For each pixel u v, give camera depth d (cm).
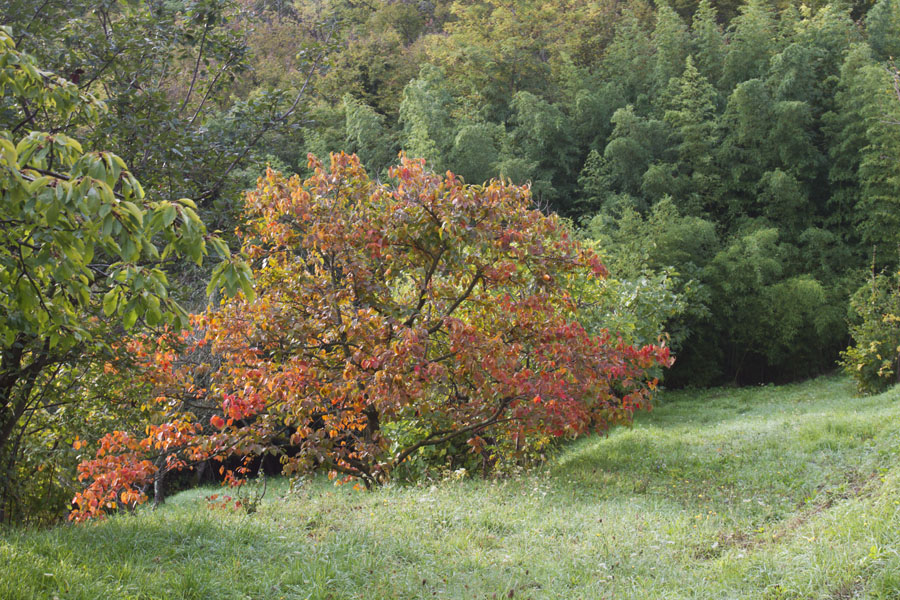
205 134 984
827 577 466
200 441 953
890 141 2620
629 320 1552
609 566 569
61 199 333
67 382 1023
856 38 3172
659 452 1270
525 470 1123
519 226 975
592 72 3816
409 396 855
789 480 926
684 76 3056
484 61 3619
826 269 2748
